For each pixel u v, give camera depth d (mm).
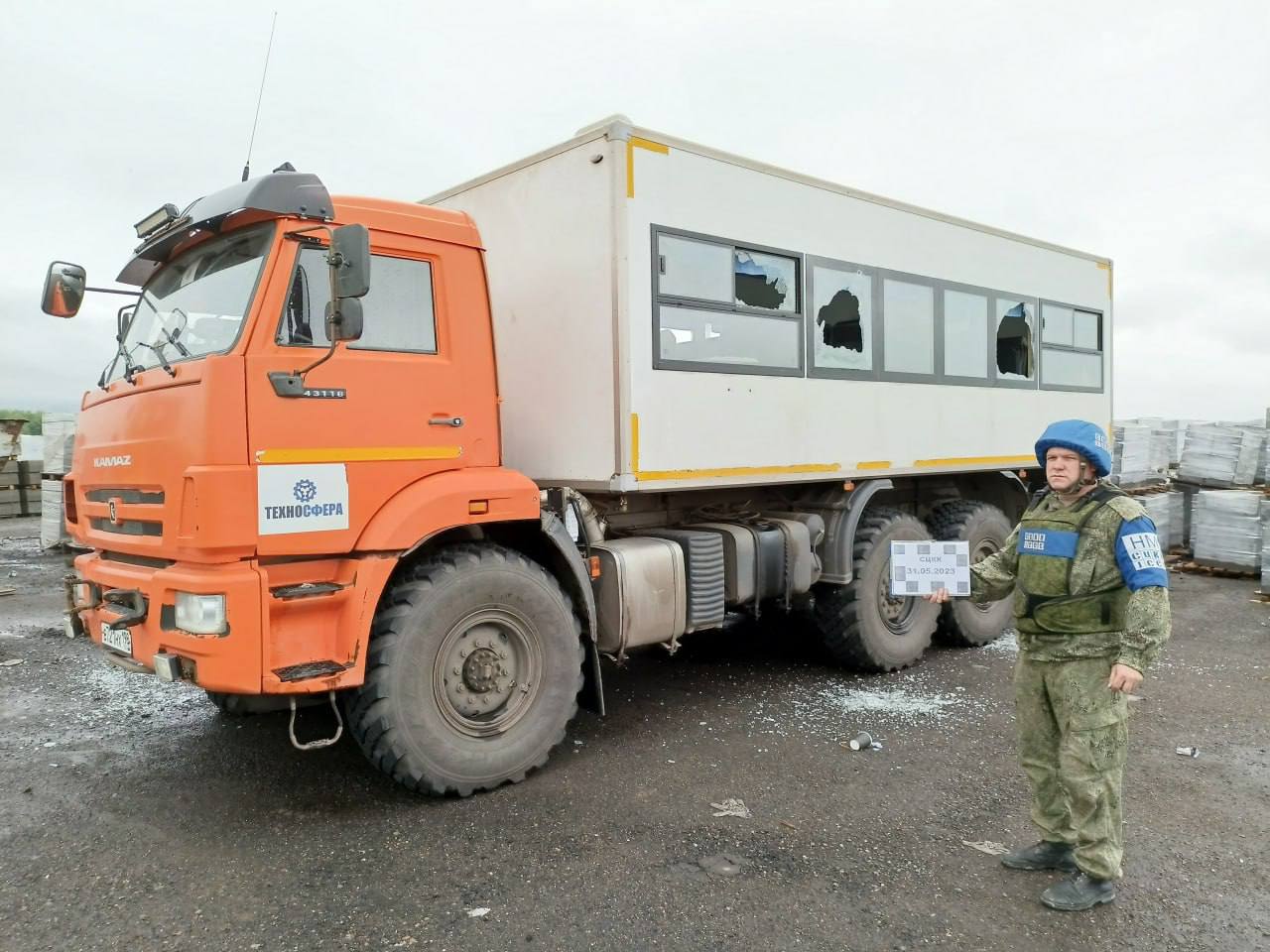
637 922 3008
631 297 4656
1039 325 7852
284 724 5191
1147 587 2932
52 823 3832
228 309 3754
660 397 4824
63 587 9828
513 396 5270
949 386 6898
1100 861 3090
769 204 5473
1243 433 11250
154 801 4062
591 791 4164
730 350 5238
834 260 5930
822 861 3453
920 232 6625
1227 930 2980
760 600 5770
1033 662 3268
